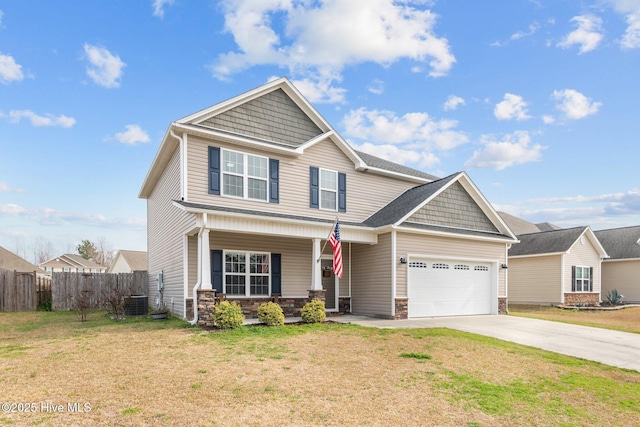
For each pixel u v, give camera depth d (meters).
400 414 5.07
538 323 13.88
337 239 12.61
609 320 16.34
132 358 7.40
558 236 24.52
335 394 5.71
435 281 15.20
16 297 17.69
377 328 11.16
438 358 7.96
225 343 8.78
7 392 5.43
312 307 12.20
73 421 4.50
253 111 14.19
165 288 15.62
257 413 4.91
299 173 14.82
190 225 11.94
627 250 26.91
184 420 4.63
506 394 6.00
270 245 14.41
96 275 19.11
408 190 18.02
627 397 6.21
